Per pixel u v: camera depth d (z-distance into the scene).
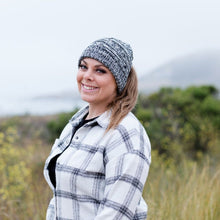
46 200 2.74
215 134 7.18
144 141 1.37
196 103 7.75
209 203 2.68
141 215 1.42
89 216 1.36
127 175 1.27
